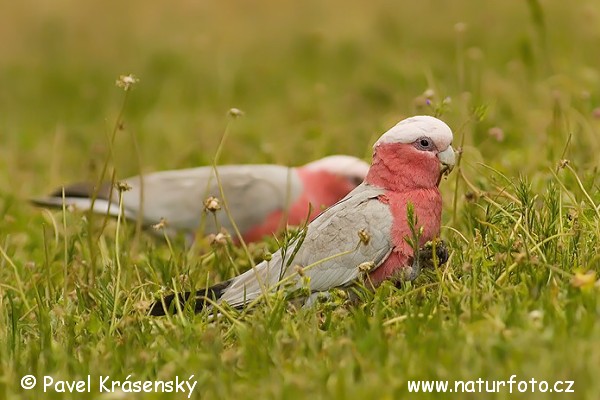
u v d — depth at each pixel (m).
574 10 20.64
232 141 17.52
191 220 13.21
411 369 7.52
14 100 23.75
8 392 7.83
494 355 7.50
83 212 12.47
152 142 18.83
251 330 8.34
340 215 9.41
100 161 16.69
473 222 10.34
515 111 15.66
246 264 10.68
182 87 22.89
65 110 22.70
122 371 8.20
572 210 10.00
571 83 15.64
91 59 26.39
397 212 9.32
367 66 22.03
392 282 9.24
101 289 9.74
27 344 8.91
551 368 7.18
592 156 12.54
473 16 23.72
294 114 19.81
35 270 11.12
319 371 7.52
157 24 27.91
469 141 13.22
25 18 29.17
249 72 23.70
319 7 27.25
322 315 8.98
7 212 14.07
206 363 7.92
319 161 13.41
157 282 10.09
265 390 7.39
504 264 9.11
